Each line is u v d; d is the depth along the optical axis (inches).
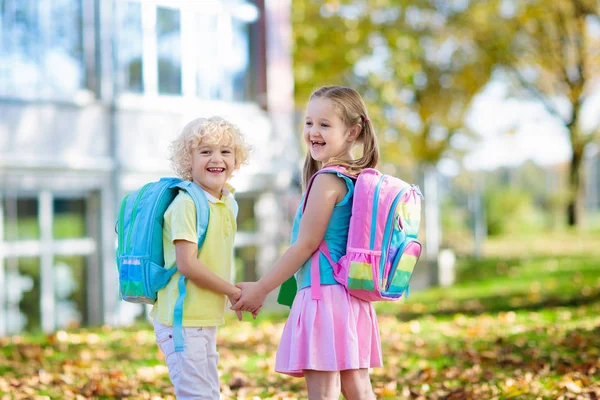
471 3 856.3
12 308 386.6
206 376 150.5
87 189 416.5
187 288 149.3
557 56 909.8
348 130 152.7
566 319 352.2
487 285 559.2
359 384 146.0
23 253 390.6
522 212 1120.8
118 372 248.2
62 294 406.6
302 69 763.4
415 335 330.0
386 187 145.6
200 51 462.3
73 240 411.2
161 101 445.4
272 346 308.3
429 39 864.3
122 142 430.0
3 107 388.2
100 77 423.2
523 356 265.6
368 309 148.3
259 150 482.0
